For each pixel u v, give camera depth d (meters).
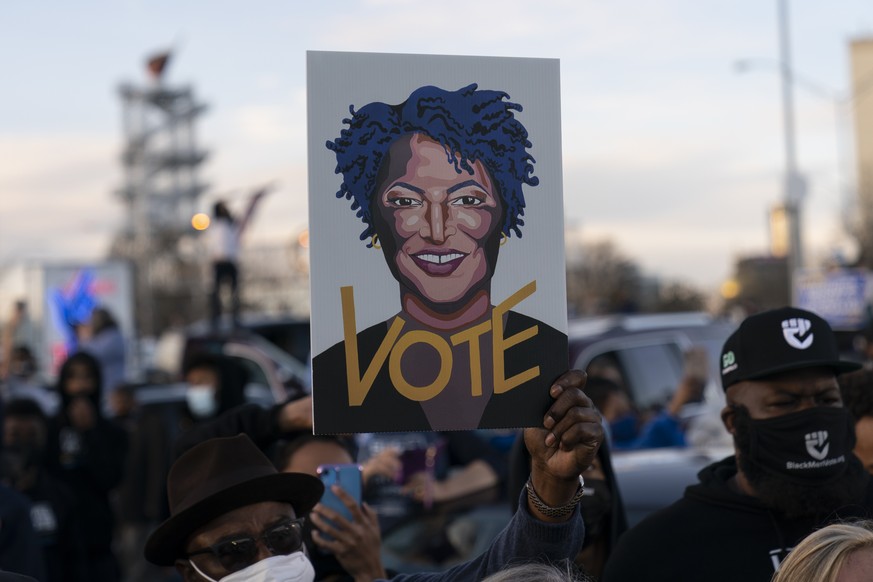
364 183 2.41
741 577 3.07
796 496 3.06
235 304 17.56
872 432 3.61
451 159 2.44
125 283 21.58
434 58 2.46
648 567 3.16
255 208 18.03
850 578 2.28
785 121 31.44
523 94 2.48
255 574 2.89
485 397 2.41
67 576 6.68
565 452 2.39
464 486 5.55
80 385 7.79
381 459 4.86
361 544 3.46
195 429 3.96
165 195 85.25
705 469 3.34
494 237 2.45
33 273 21.19
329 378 2.37
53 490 6.63
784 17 31.44
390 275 2.40
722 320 10.94
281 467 3.73
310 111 2.40
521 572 2.34
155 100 86.44
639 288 50.19
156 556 2.98
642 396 9.49
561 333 2.45
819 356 3.09
